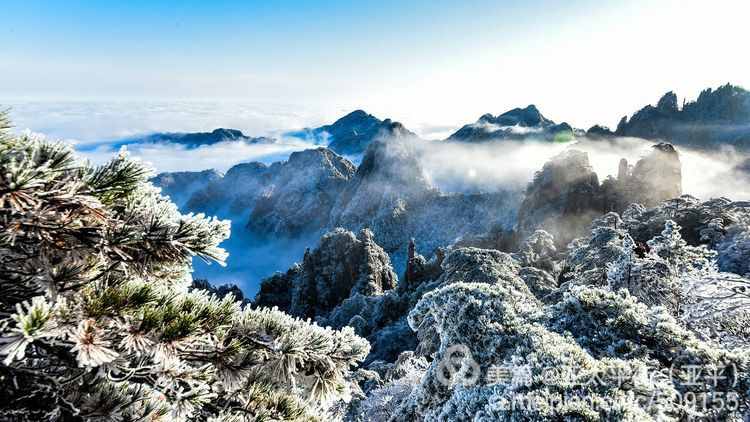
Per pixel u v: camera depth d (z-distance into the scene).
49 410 3.13
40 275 2.80
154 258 3.25
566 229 110.31
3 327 2.44
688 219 65.19
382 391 23.38
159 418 3.35
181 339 3.21
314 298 111.44
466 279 46.62
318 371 4.55
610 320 11.00
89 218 2.90
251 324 4.34
